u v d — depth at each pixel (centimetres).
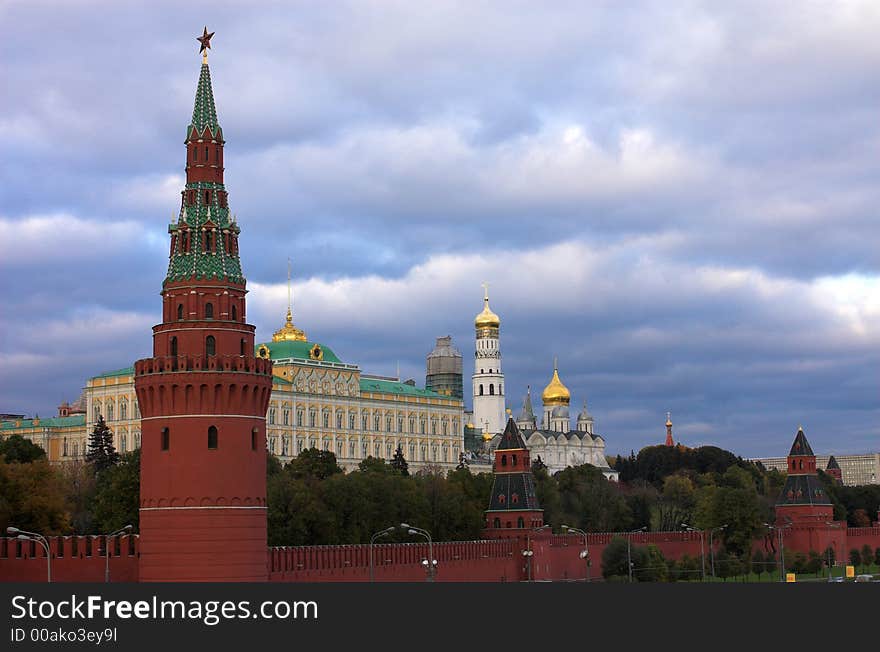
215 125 14288
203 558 13300
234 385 13512
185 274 13750
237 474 13500
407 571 18188
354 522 19950
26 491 16325
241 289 14000
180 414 13450
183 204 14075
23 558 13850
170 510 13375
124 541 13962
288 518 18688
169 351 13662
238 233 14212
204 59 14538
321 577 16250
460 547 19750
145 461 13612
